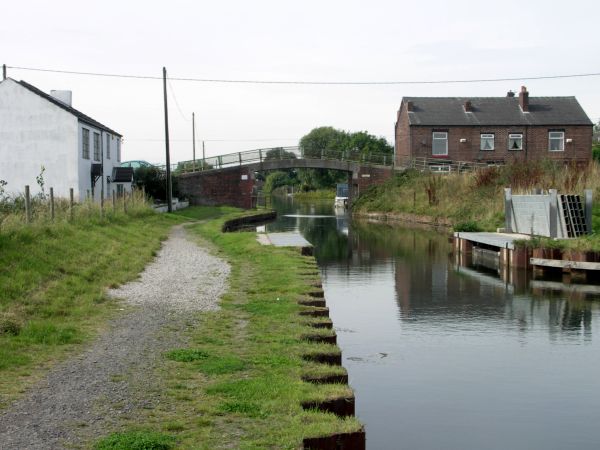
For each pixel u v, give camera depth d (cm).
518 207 2441
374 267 2145
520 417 809
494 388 912
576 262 1853
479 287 1733
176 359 779
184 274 1536
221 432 556
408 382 934
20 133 3191
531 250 1975
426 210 4191
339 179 10800
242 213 4591
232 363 750
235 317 1034
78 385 681
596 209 2352
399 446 724
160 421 581
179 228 3059
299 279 1378
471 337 1195
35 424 570
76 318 1012
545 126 5281
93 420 582
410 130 5259
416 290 1695
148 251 1914
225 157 5288
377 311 1427
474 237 2305
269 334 901
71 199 1978
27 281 1165
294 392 652
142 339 888
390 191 5016
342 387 681
